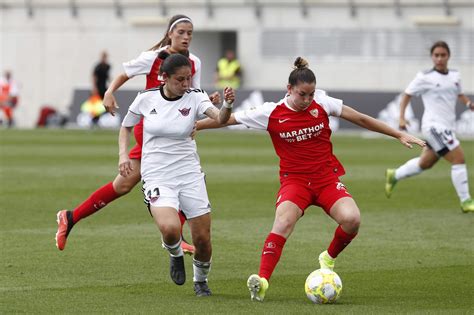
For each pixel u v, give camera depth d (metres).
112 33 131.62
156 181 27.89
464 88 116.94
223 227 41.00
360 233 39.59
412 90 46.53
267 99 107.38
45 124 122.56
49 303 27.05
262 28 124.88
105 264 33.00
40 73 134.75
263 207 46.94
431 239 38.25
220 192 52.34
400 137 28.47
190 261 34.12
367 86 120.88
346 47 121.50
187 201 28.02
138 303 27.12
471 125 98.00
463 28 116.75
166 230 27.09
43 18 134.00
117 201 48.97
